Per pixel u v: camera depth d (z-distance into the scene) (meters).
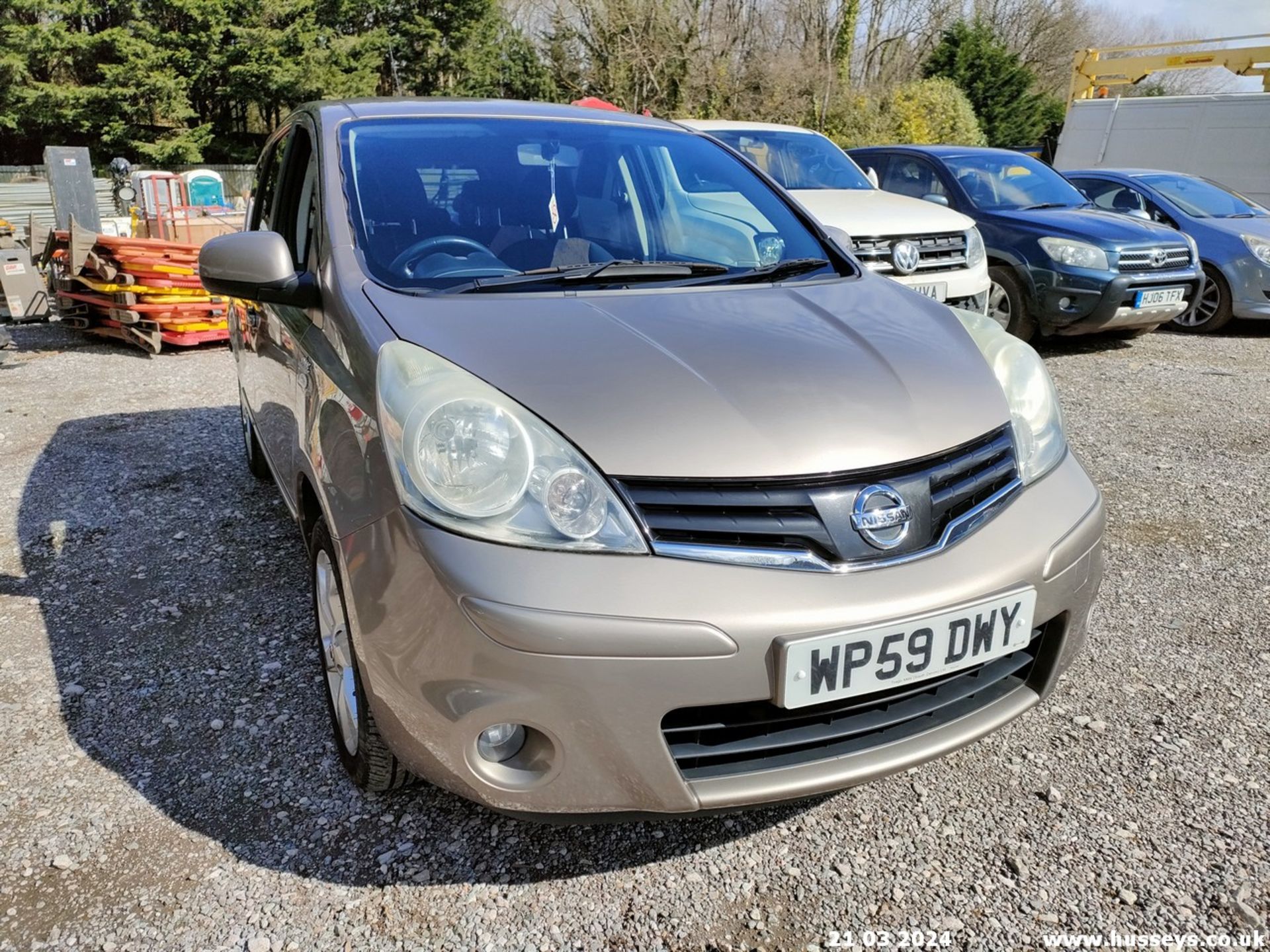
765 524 1.66
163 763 2.29
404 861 1.97
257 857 1.98
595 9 20.66
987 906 1.86
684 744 1.68
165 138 23.70
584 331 1.97
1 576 3.36
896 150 8.03
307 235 2.74
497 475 1.62
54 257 8.12
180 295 7.30
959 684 1.90
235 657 2.78
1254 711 2.50
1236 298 7.84
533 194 2.59
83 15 23.62
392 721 1.74
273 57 23.34
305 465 2.19
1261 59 13.29
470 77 25.58
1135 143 11.98
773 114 20.95
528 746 1.67
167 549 3.59
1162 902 1.86
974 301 6.20
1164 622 2.98
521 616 1.54
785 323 2.12
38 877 1.91
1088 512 2.01
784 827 2.09
